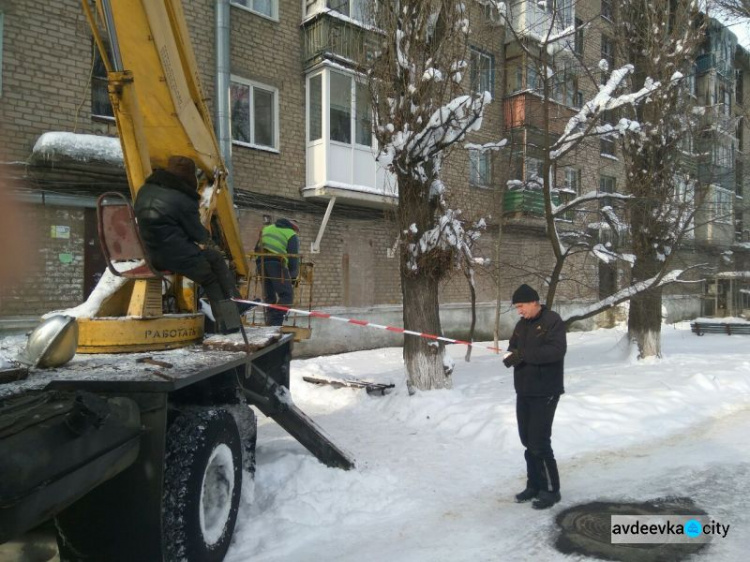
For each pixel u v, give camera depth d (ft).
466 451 17.49
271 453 16.84
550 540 11.55
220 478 10.98
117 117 12.19
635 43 31.37
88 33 29.96
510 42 39.11
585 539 11.55
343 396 25.08
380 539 11.76
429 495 14.07
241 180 36.52
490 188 36.19
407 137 21.35
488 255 39.63
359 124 40.01
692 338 52.29
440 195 23.25
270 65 38.01
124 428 8.20
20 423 6.68
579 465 16.17
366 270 43.24
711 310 82.28
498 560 10.78
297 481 14.12
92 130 30.25
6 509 5.80
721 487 14.34
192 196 12.60
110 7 11.94
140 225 11.72
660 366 30.99
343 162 39.19
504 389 24.48
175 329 12.13
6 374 8.63
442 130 21.34
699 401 23.08
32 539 8.68
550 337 13.26
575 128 24.93
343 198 39.27
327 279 40.75
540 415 13.43
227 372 12.71
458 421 20.11
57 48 28.96
